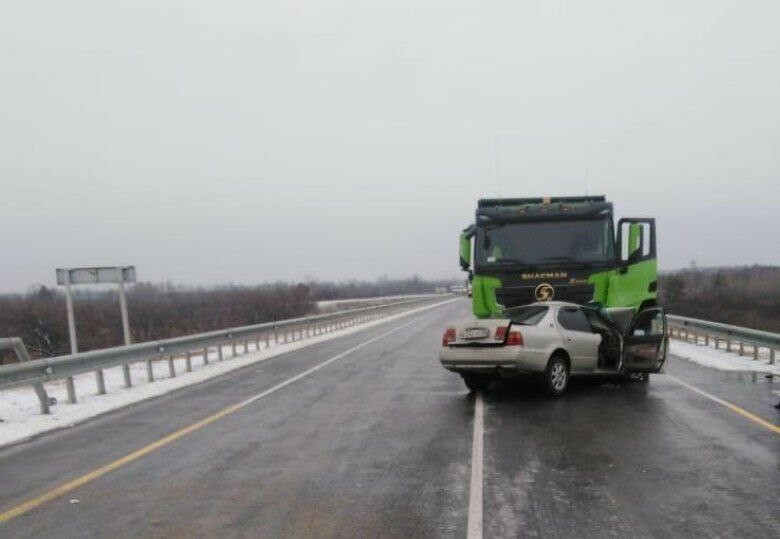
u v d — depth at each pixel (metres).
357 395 11.60
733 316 57.56
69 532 5.29
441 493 5.93
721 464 6.63
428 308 59.41
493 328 10.56
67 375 11.61
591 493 5.81
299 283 89.75
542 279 12.59
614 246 12.56
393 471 6.70
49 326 50.22
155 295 84.75
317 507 5.66
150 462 7.43
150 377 14.77
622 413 9.28
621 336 11.62
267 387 13.02
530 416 9.26
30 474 7.14
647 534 4.86
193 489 6.32
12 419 10.53
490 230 12.99
